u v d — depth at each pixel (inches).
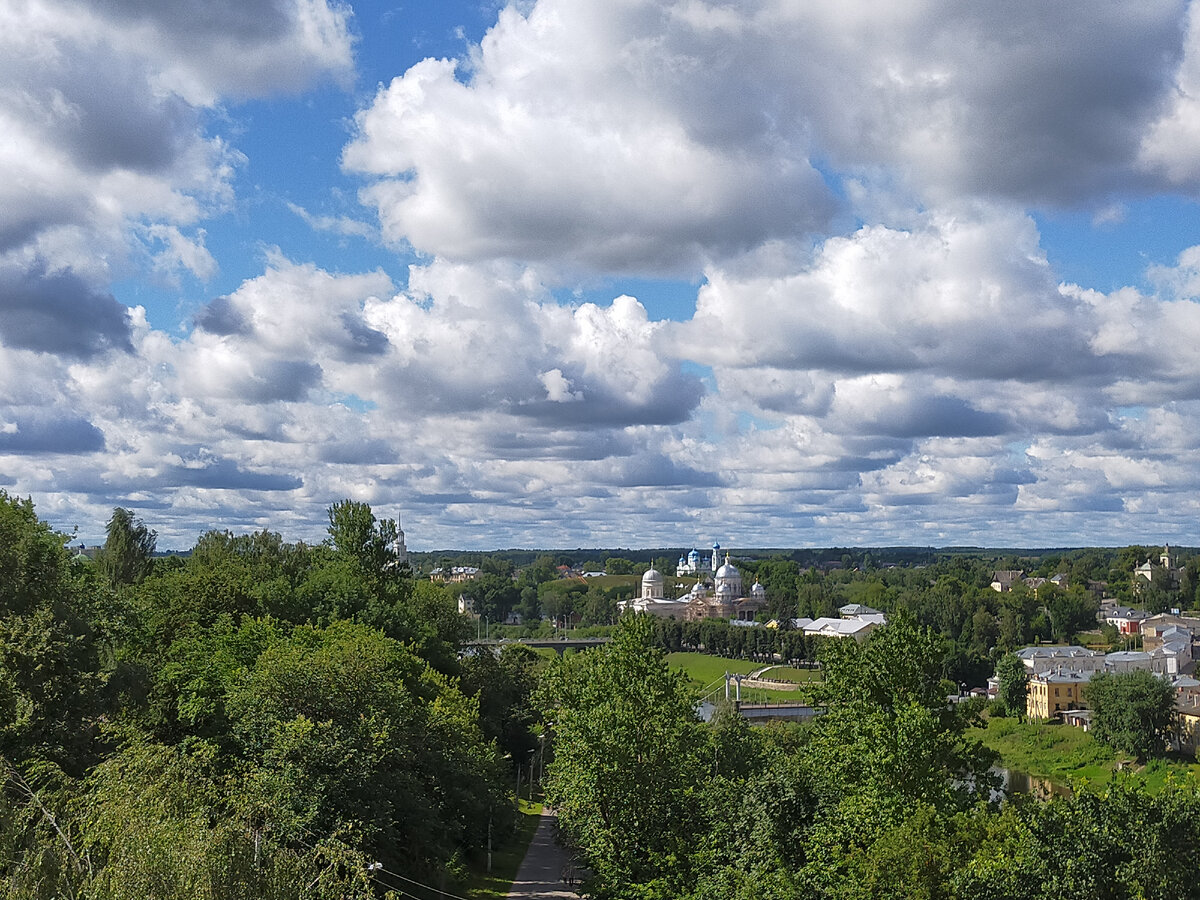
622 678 2753.4
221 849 1132.5
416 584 5374.0
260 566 4805.6
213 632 2920.8
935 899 1528.1
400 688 2476.6
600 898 2401.6
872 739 2014.0
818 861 1857.8
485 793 2925.7
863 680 2206.0
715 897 1999.3
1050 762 6127.0
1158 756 5703.7
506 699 5128.0
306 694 2155.5
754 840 2026.3
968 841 1612.9
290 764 1898.4
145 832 1102.4
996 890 1389.0
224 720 2202.3
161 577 4197.8
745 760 3029.0
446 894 2389.3
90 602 2593.5
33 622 1995.6
